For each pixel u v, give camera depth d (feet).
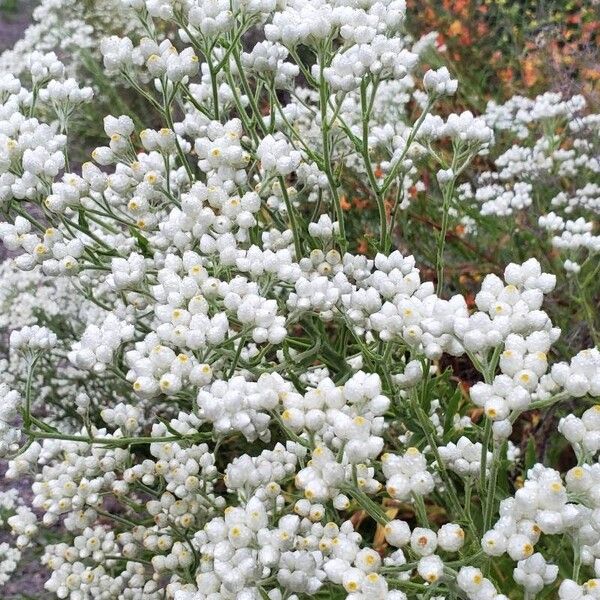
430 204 1.25
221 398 0.50
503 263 1.11
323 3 0.68
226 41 0.73
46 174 0.65
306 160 0.80
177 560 0.66
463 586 0.42
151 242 0.67
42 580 1.10
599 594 0.40
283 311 0.73
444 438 0.69
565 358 0.95
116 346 0.57
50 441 0.72
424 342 0.52
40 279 1.17
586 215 1.16
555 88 1.25
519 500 0.41
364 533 0.96
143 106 1.63
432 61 1.53
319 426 0.48
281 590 0.51
